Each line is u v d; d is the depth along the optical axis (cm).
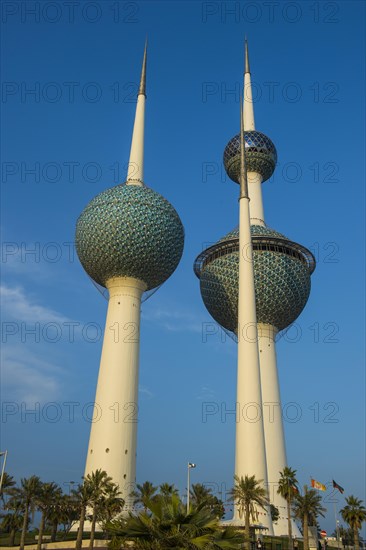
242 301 9200
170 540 3053
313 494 8238
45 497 8275
